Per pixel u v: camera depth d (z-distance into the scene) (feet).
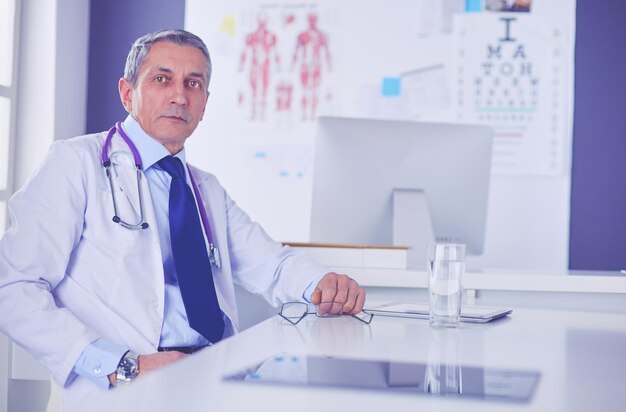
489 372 2.81
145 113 6.05
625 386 2.59
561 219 12.54
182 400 2.26
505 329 4.23
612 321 4.72
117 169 5.83
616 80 12.49
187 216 5.84
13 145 10.73
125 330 5.39
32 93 10.96
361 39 12.71
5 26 10.59
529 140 12.56
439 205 8.07
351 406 2.20
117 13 12.89
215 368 2.80
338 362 2.97
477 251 8.32
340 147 7.81
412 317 4.81
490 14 12.57
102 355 4.93
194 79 6.22
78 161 5.65
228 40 12.90
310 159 12.76
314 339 3.69
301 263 6.12
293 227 12.78
